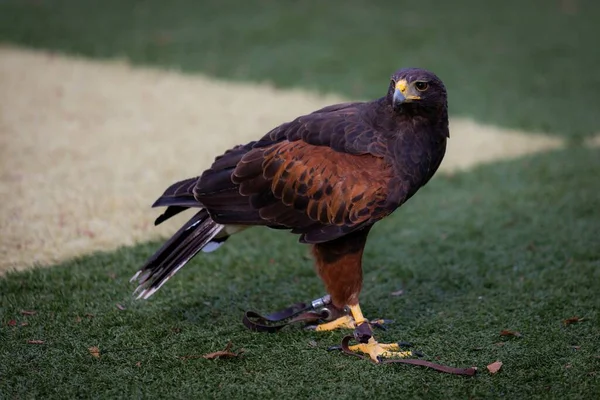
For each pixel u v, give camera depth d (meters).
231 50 23.58
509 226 12.77
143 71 21.45
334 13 28.44
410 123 8.51
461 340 8.91
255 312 9.24
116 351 8.54
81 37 24.53
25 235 11.57
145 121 17.45
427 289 10.62
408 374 8.11
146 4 29.23
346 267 8.70
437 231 12.66
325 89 20.20
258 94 19.73
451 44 25.06
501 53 24.34
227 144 16.12
